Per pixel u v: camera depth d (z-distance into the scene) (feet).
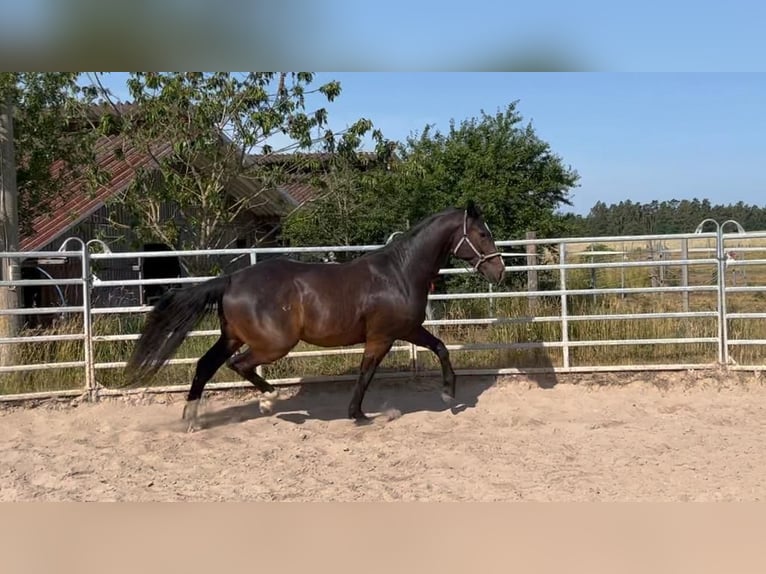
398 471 16.84
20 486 15.94
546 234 40.09
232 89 34.12
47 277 38.50
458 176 42.75
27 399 23.00
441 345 21.16
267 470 17.07
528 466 17.01
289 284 19.60
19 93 31.76
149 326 19.60
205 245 36.09
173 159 34.45
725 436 19.33
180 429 21.04
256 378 20.89
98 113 38.78
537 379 25.14
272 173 36.06
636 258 46.70
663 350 26.43
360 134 36.55
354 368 25.59
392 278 19.85
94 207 38.73
